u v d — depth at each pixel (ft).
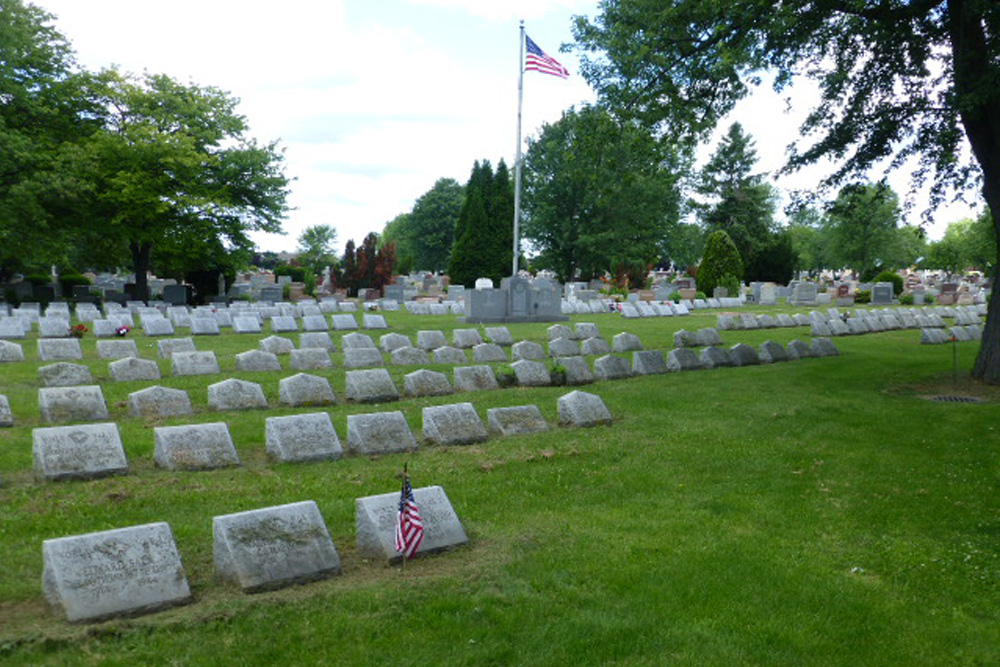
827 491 32.73
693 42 55.77
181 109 126.11
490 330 79.87
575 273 232.32
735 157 247.50
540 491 31.63
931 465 36.81
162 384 51.93
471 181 198.29
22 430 37.99
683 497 31.55
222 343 77.36
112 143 116.88
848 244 262.67
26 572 21.54
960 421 45.85
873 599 22.17
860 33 54.80
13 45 105.70
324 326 90.94
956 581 23.75
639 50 54.34
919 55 57.21
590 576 22.85
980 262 285.64
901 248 260.21
